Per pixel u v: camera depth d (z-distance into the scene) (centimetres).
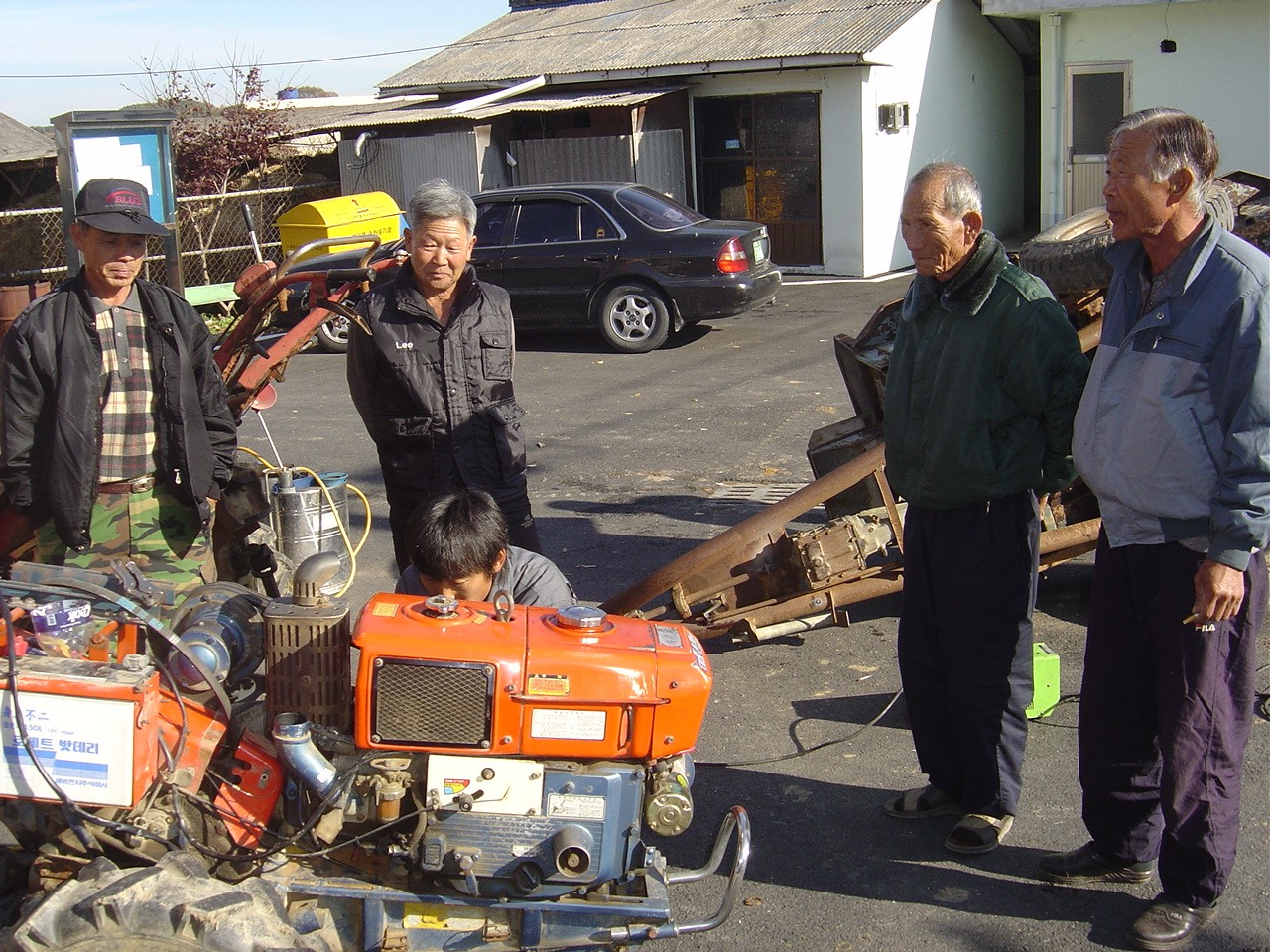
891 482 389
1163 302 314
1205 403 311
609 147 1750
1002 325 348
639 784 283
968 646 371
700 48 1805
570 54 1953
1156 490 319
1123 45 1656
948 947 339
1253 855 375
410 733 276
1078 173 1731
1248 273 303
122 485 400
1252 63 1573
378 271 474
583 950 310
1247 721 327
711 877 374
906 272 1781
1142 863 362
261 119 1805
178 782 282
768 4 1967
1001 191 2081
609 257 1230
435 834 280
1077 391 350
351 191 1852
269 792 291
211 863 291
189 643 292
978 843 380
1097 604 347
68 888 263
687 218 1267
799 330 1321
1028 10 1688
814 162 1744
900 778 431
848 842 392
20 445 385
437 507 324
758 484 776
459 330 421
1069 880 366
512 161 1814
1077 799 412
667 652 283
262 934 255
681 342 1286
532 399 1048
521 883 281
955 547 368
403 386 419
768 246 1297
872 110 1703
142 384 398
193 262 1689
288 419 1005
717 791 424
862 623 565
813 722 473
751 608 512
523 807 279
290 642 280
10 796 267
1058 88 1716
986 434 355
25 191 1567
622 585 612
